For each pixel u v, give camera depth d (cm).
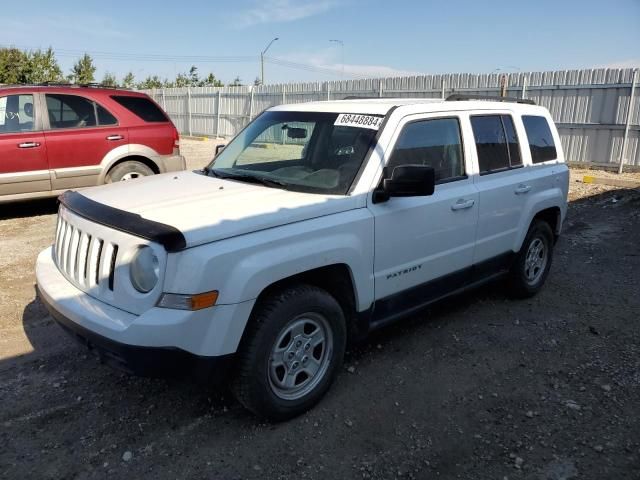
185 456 305
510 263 512
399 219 380
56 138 791
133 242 293
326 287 361
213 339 291
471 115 459
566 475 293
